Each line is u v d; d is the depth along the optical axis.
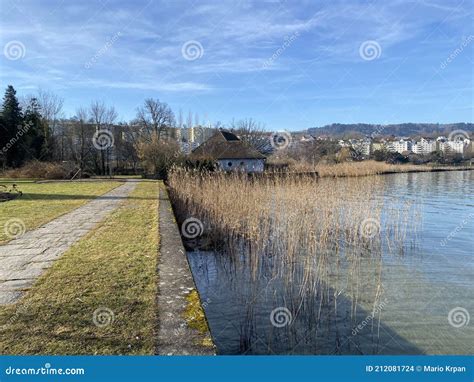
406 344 5.66
